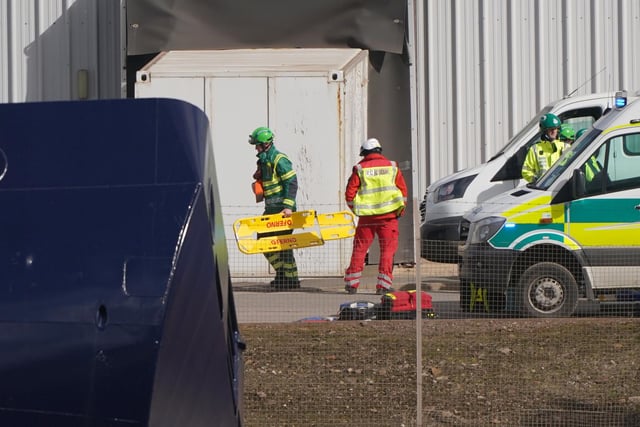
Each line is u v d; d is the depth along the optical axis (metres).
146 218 14.14
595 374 30.36
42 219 14.22
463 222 50.66
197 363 14.55
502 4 62.97
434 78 63.22
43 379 13.70
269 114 53.28
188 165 14.46
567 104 53.50
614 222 37.94
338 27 56.38
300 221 46.91
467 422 26.92
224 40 56.16
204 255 14.48
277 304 42.00
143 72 52.94
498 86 63.16
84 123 14.81
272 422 27.03
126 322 13.66
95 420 13.58
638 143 38.62
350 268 46.03
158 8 55.62
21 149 14.66
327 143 53.34
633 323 35.03
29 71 61.69
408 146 58.97
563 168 38.94
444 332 34.34
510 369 30.80
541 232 37.88
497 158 53.47
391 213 45.78
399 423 26.91
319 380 30.00
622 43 62.84
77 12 61.78
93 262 13.95
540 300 37.72
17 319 13.82
